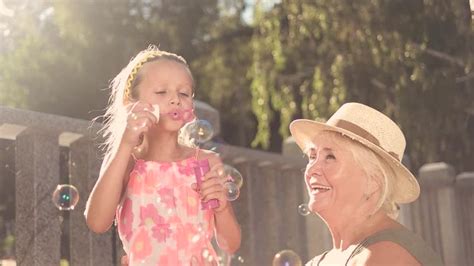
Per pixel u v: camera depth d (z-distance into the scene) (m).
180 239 2.12
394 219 2.12
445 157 8.16
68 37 14.29
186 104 2.19
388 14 7.68
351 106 2.16
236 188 2.27
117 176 2.04
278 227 4.19
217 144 3.68
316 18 8.40
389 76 8.09
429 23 7.75
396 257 1.88
